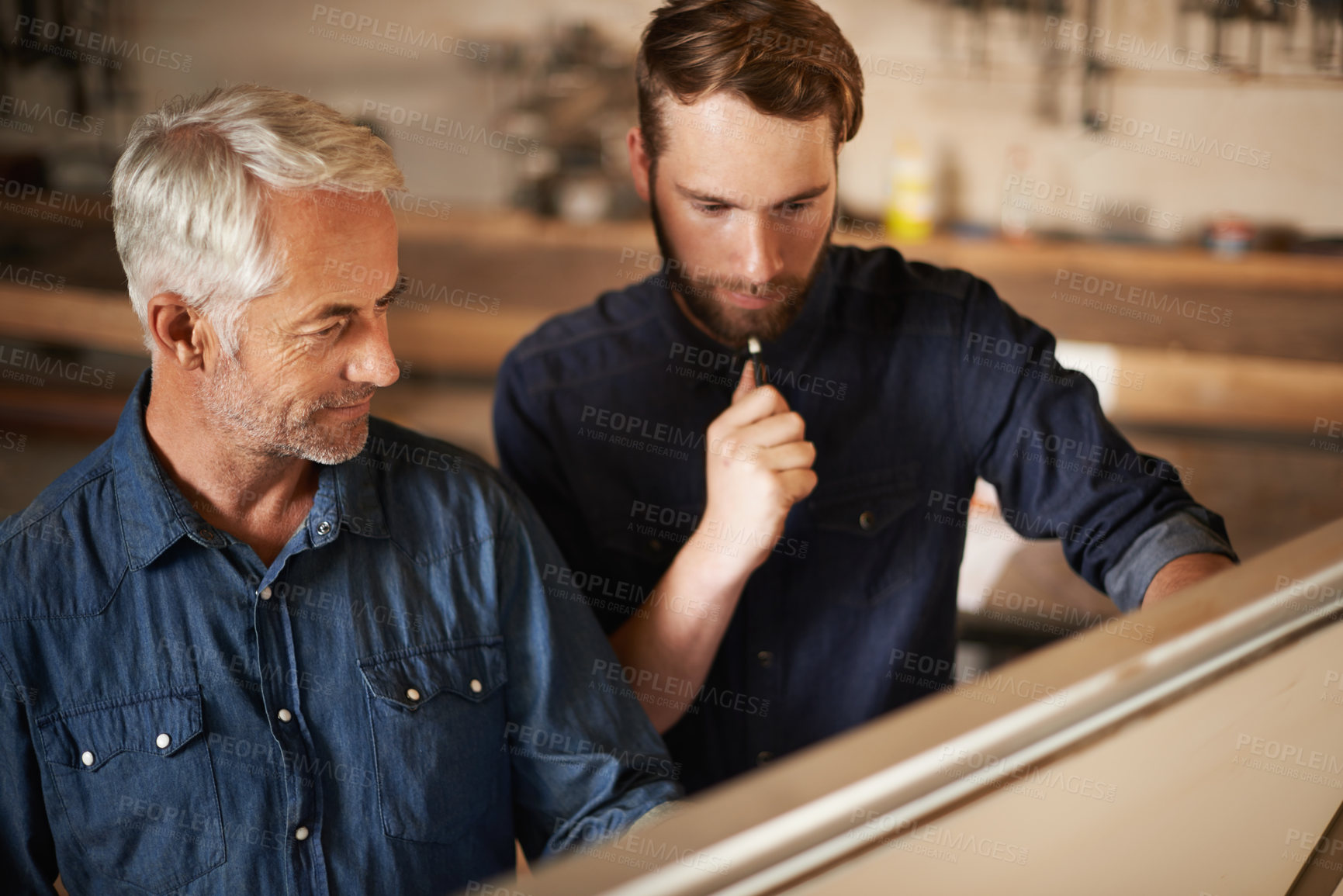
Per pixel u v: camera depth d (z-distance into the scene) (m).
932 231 2.97
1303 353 2.74
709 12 1.12
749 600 1.37
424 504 1.04
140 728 0.92
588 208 3.05
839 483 1.38
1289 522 2.71
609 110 3.02
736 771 1.42
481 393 3.06
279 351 0.87
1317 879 0.74
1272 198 2.84
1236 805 0.65
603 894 0.43
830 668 1.41
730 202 1.15
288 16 3.08
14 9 3.05
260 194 0.83
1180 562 1.19
